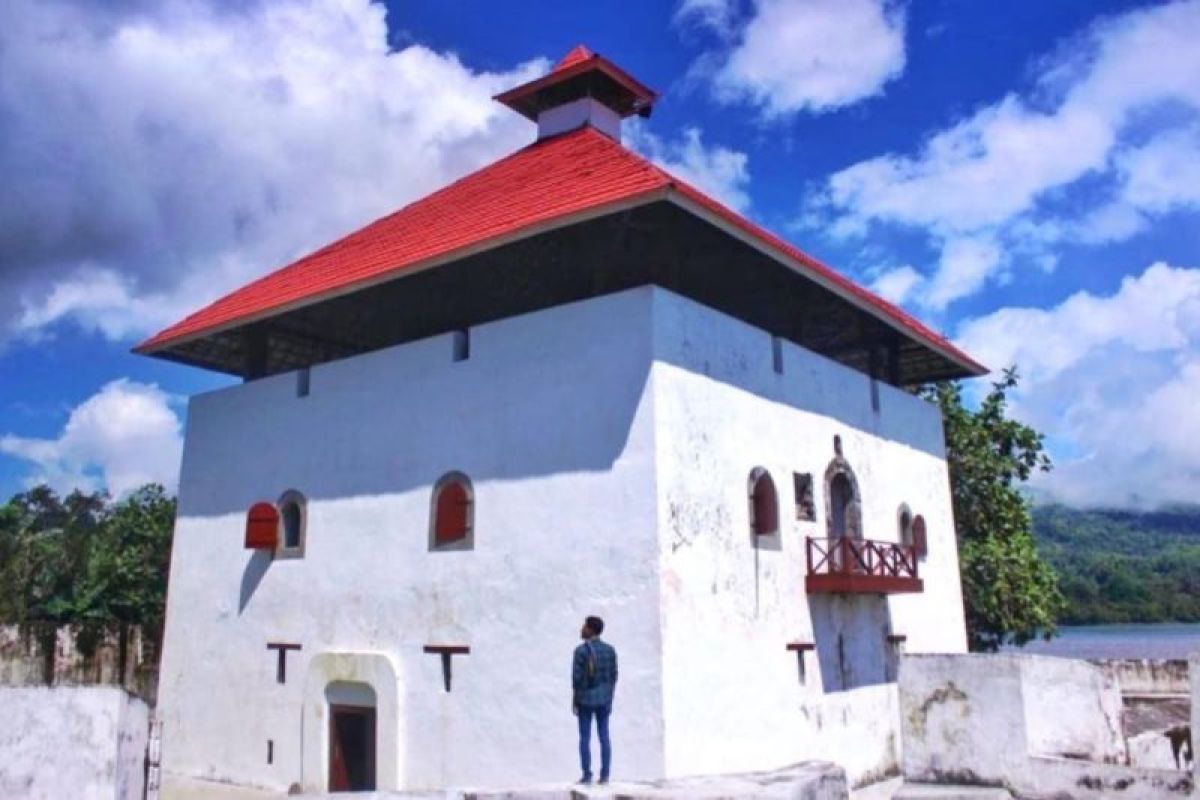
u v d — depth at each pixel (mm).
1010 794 7328
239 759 16312
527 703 12852
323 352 19922
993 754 7504
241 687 16609
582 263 15094
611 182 13492
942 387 24828
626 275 15195
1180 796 6867
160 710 17781
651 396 12406
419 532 14625
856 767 15219
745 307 17484
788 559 14477
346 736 15141
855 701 15539
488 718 13211
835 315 18594
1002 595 22953
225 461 18016
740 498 13664
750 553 13625
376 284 15094
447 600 14039
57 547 23656
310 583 15961
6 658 19922
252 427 17688
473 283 16047
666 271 13984
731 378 13984
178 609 18078
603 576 12422
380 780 14094
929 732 7789
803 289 16891
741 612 13211
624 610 12133
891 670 16844
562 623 12711
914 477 19141
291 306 16094
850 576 14836
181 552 18344
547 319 13750
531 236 13531
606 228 13938
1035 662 7793
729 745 12500
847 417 17016
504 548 13539
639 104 20812
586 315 13328
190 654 17609
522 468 13594
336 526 15836
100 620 22141
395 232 17562
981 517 24062
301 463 16641
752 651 13281
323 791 14859
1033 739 7641
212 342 19438
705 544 12758
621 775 11742
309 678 15492
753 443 14188
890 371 19906
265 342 18500
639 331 12727
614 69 19828
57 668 20734
